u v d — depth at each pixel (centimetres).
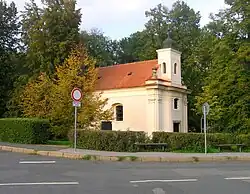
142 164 1603
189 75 5338
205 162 1761
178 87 4238
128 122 4084
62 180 1110
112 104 4228
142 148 2111
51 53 3784
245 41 3180
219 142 2361
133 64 4594
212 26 5094
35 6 4119
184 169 1427
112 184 1047
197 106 3953
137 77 4266
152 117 3928
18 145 2255
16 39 4634
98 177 1183
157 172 1324
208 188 992
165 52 4309
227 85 3262
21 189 948
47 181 1087
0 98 4053
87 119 2878
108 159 1750
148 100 3975
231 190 964
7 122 2533
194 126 5312
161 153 1962
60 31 3816
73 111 2858
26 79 3866
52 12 3828
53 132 2895
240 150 2395
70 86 2884
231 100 3291
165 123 4053
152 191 942
